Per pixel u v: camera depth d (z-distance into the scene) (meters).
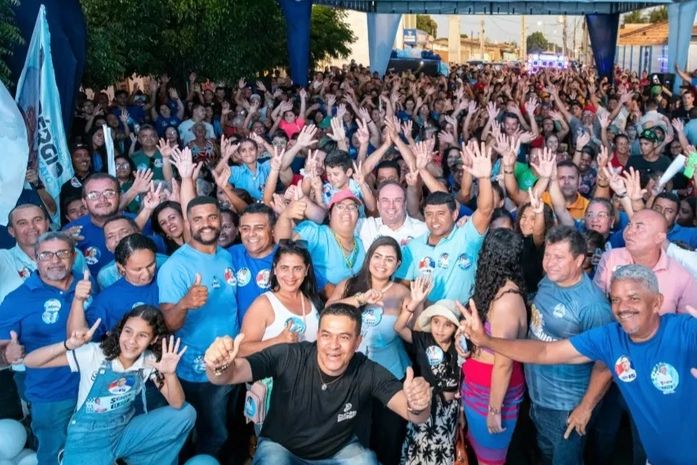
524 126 10.99
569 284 3.96
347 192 4.98
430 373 4.20
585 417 3.89
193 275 4.50
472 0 16.33
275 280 4.31
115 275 4.89
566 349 3.59
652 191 6.67
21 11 7.23
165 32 13.35
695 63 35.09
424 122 11.96
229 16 13.84
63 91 7.63
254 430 4.89
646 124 11.41
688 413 3.33
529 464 4.87
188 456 4.80
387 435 4.37
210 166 8.62
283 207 5.73
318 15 24.11
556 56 49.25
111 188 5.41
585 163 8.38
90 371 3.89
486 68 32.50
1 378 5.66
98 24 12.05
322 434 3.52
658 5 16.61
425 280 4.29
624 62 42.97
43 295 4.32
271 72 19.42
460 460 4.32
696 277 4.16
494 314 3.96
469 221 5.02
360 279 4.50
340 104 12.12
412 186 6.39
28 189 6.45
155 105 12.96
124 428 4.06
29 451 4.63
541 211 5.01
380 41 19.22
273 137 9.13
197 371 4.54
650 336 3.36
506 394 4.11
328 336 3.36
